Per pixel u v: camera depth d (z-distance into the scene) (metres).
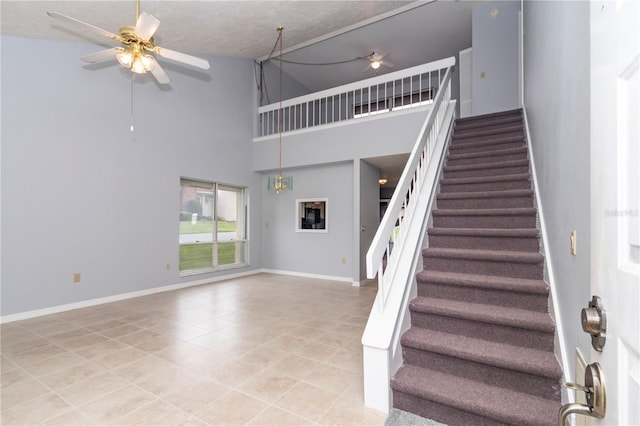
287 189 7.10
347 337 3.26
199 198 6.15
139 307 4.37
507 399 1.73
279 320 3.82
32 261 3.91
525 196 3.01
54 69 4.12
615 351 0.63
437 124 3.93
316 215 6.79
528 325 1.93
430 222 3.12
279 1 4.37
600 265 0.72
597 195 0.74
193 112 5.88
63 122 4.20
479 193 3.19
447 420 1.81
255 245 7.25
